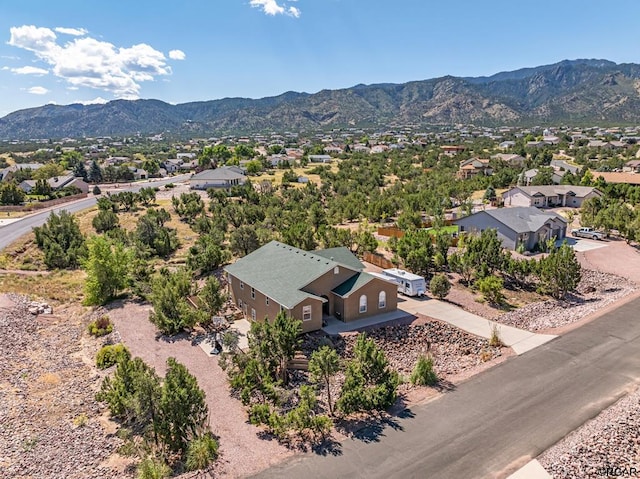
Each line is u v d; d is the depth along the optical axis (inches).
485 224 2100.1
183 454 738.8
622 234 2166.6
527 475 658.8
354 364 885.8
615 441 712.4
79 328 1327.5
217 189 3636.8
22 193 3607.3
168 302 1240.2
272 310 1186.0
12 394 937.5
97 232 2539.4
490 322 1273.4
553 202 3009.4
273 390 866.8
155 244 2122.3
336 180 3951.8
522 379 952.9
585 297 1520.7
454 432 772.6
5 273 1872.5
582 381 933.8
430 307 1363.2
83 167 4958.2
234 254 1893.5
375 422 812.0
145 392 737.0
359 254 1881.2
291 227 1956.2
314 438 770.2
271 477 673.0
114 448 771.4
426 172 4350.4
